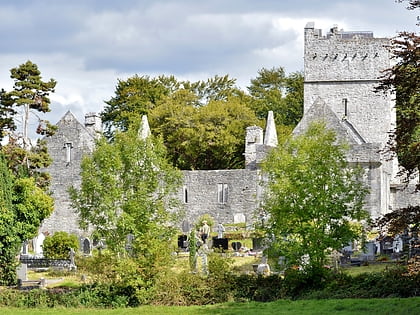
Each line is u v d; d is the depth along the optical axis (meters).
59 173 80.06
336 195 38.12
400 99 27.53
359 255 47.72
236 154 100.94
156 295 36.62
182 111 98.38
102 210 37.94
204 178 78.62
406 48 26.92
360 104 85.62
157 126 99.75
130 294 37.12
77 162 79.81
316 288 37.12
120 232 37.84
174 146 98.06
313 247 37.16
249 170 77.50
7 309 35.41
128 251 38.44
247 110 100.94
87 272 41.00
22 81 65.06
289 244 37.47
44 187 65.69
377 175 70.50
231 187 77.94
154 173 38.62
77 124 80.38
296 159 38.19
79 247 58.59
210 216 78.06
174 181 39.38
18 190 45.62
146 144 38.81
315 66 86.50
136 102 109.19
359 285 36.31
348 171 39.47
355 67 85.69
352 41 85.81
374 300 33.03
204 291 36.88
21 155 63.25
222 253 46.19
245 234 65.88
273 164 39.06
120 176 38.50
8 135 63.59
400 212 27.72
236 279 37.97
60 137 80.31
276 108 116.19
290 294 36.91
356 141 72.00
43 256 56.34
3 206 43.47
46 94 66.50
